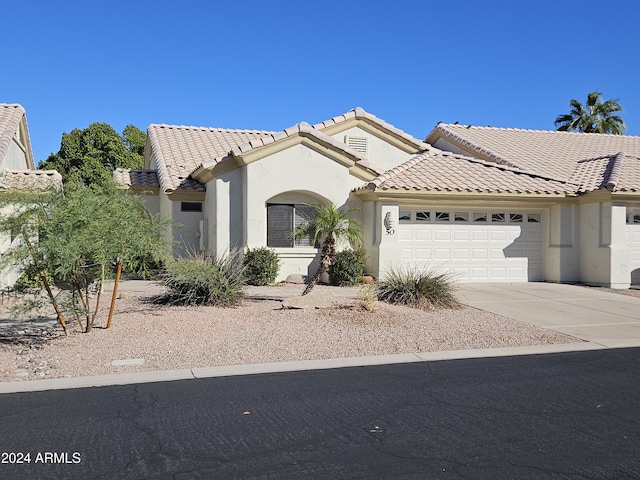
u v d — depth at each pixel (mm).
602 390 7324
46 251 9195
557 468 4961
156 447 5406
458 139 25156
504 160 22125
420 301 13141
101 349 9188
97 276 10227
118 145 39062
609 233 17953
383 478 4770
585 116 44594
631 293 16719
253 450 5336
